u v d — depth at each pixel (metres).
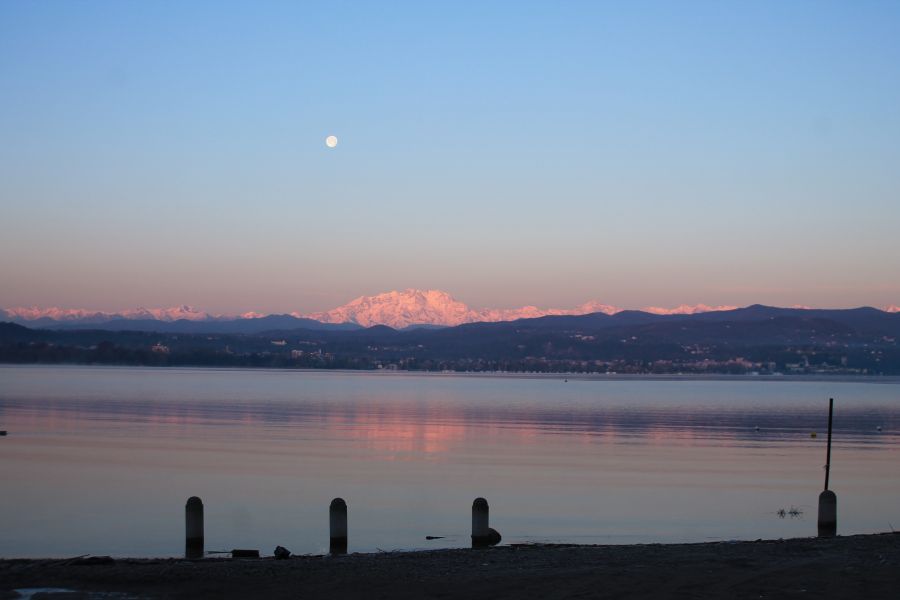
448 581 17.31
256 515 35.78
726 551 21.16
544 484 46.50
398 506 38.47
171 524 33.47
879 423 104.38
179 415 100.06
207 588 17.02
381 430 84.75
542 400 162.00
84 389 163.75
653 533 32.59
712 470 53.78
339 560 20.34
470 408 130.00
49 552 28.28
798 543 22.59
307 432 80.50
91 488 43.03
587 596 15.86
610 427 93.00
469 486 45.38
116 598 16.30
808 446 72.12
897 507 39.97
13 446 63.41
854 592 15.99
